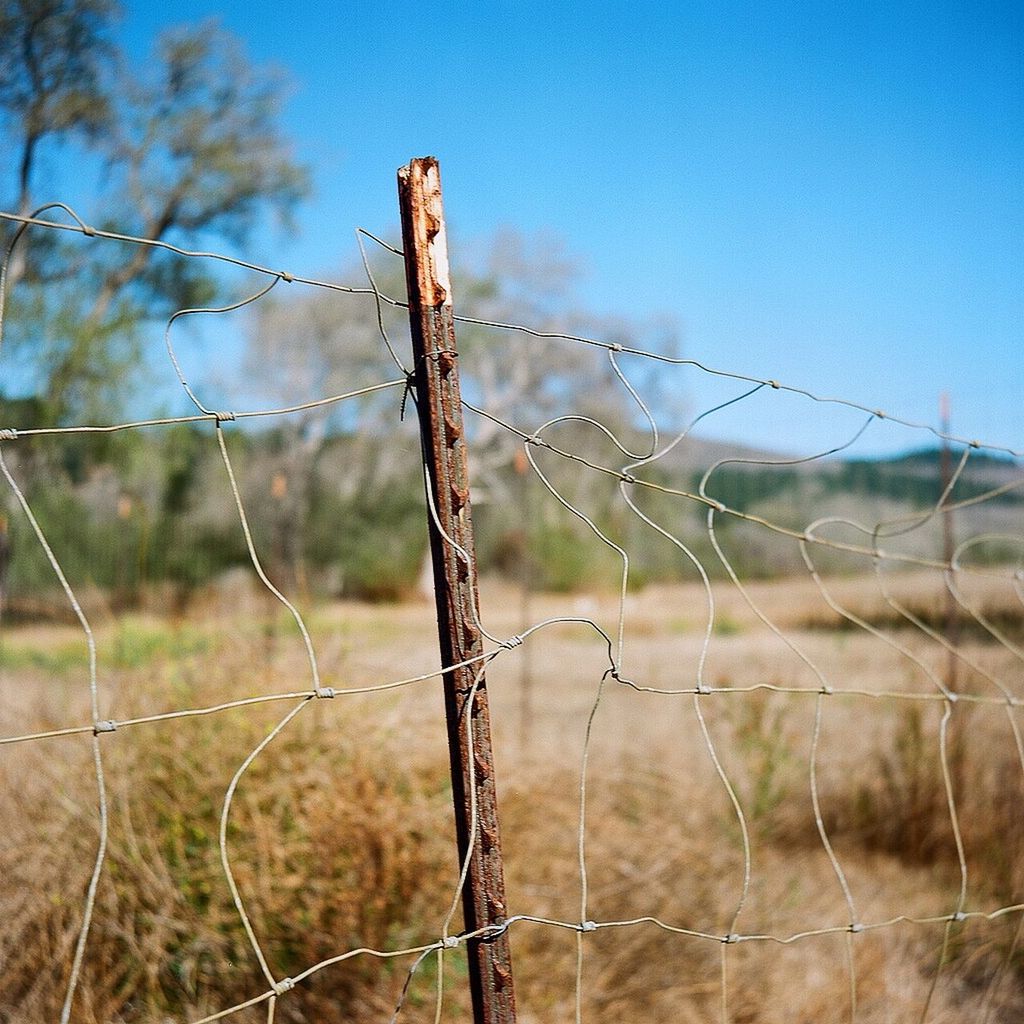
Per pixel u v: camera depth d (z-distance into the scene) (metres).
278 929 2.82
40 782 3.04
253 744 2.98
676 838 3.56
